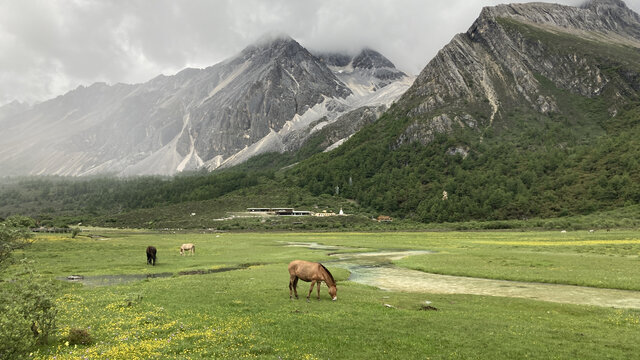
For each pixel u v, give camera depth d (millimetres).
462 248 76312
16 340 13211
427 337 16969
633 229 104125
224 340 15875
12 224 23859
